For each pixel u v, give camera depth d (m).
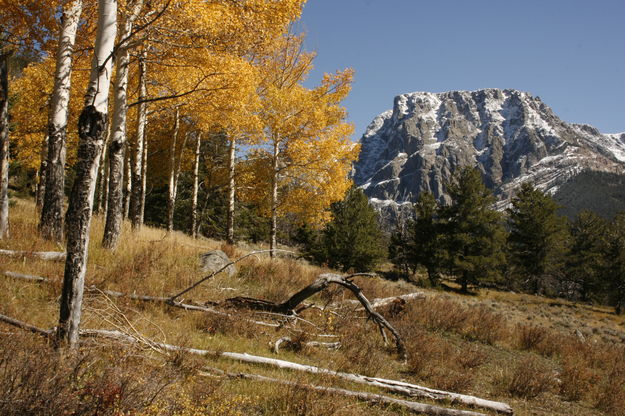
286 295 8.79
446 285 42.72
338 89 15.85
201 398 3.37
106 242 8.31
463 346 9.62
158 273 7.88
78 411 2.68
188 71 10.03
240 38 8.16
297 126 14.72
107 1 3.85
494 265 39.69
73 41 8.30
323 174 15.72
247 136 14.57
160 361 4.20
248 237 31.30
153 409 2.85
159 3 7.41
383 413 4.46
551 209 45.62
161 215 28.34
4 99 7.54
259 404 3.92
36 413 2.55
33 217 11.10
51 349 3.36
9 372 2.73
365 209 33.31
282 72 15.88
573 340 12.68
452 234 40.88
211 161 19.14
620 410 6.75
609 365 10.47
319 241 33.84
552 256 46.72
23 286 5.77
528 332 11.40
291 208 16.41
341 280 7.46
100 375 3.33
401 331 8.30
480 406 5.37
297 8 8.54
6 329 4.03
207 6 7.61
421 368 6.68
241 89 9.71
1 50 8.61
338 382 5.14
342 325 7.87
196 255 9.98
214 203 27.03
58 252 7.26
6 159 7.54
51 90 13.59
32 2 8.01
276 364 5.14
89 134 3.75
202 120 11.74
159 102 11.33
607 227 48.75
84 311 5.13
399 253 47.94
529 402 6.56
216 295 7.81
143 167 15.73
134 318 5.52
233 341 5.92
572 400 7.08
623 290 37.28
